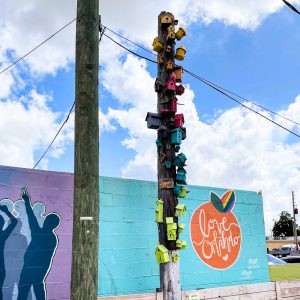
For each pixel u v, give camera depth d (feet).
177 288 19.04
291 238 236.63
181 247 19.51
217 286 32.40
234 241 34.68
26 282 23.22
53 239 24.49
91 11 15.06
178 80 20.84
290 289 35.53
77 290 12.79
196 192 32.78
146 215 29.27
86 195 13.47
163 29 21.29
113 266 26.91
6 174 23.45
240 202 36.01
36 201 24.25
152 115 20.44
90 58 14.61
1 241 22.82
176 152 20.59
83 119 14.05
